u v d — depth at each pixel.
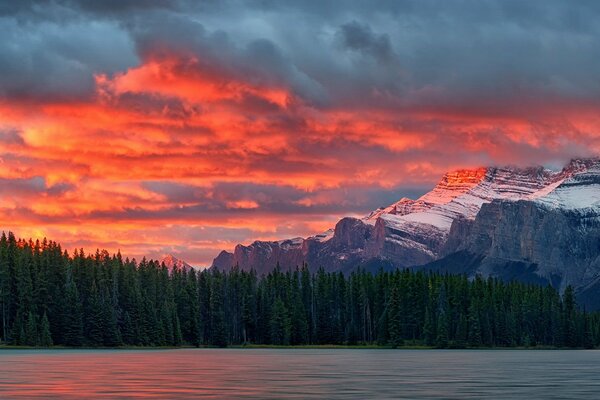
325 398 97.81
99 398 98.12
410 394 103.06
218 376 134.12
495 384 119.19
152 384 117.50
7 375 136.00
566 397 100.00
